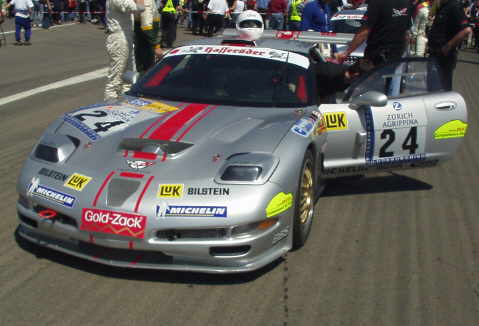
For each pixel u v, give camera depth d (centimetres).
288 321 313
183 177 347
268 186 347
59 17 2431
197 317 312
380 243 431
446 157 542
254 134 389
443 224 478
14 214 446
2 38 1831
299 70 490
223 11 2017
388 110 503
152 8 795
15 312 309
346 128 482
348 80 555
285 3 1814
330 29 1052
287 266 381
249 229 339
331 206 508
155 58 841
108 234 334
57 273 353
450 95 539
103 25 2414
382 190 562
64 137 388
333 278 368
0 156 595
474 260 410
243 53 502
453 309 338
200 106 439
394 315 327
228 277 359
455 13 790
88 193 343
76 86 1012
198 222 329
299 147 385
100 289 337
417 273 384
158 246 331
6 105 839
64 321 302
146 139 379
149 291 337
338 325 313
